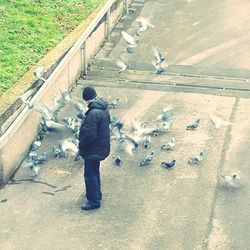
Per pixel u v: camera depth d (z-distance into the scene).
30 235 9.38
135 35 15.45
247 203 10.01
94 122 9.31
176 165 10.96
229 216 9.72
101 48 15.44
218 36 15.99
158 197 10.16
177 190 10.33
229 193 10.23
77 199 10.17
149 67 14.56
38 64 12.47
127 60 14.85
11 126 10.39
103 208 9.91
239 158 11.17
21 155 11.09
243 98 13.23
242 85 13.75
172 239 9.24
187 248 9.06
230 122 12.25
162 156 11.22
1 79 11.83
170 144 11.34
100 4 15.86
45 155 11.12
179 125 12.17
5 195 10.27
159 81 13.95
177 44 15.63
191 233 9.36
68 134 11.86
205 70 14.40
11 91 11.16
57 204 10.05
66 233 9.41
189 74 14.23
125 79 14.04
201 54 15.14
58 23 14.73
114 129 11.48
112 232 9.41
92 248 9.09
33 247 9.13
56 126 11.77
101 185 10.45
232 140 11.69
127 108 12.84
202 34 16.12
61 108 12.77
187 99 13.16
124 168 10.91
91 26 14.11
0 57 12.72
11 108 10.62
